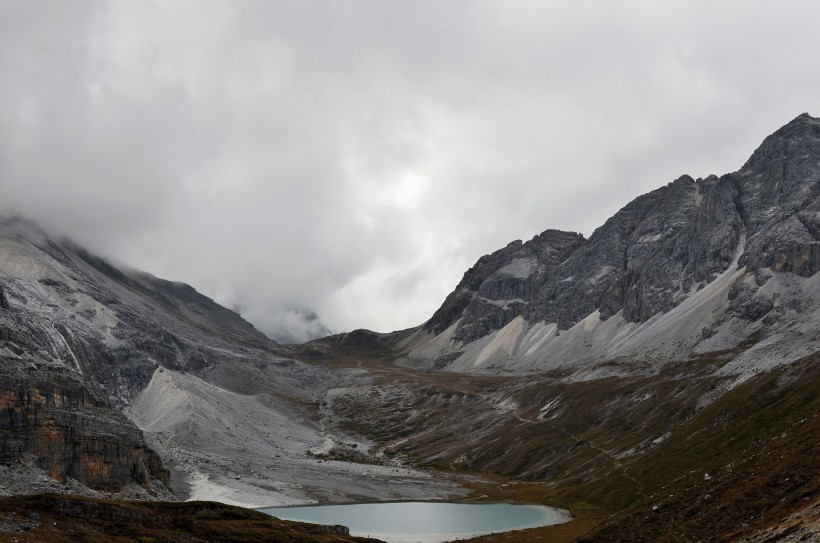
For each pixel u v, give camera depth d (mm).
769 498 90562
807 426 111375
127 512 107875
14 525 89875
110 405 192375
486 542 149625
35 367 165000
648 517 108250
